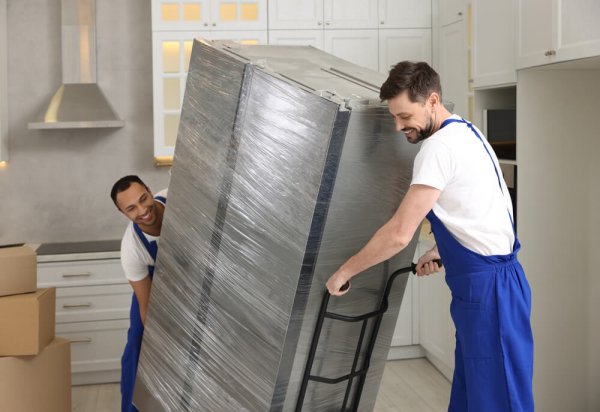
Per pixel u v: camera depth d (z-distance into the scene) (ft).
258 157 7.00
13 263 10.16
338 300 7.25
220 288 7.68
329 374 7.73
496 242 6.99
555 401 11.39
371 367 8.36
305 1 15.37
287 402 7.22
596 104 11.25
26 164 15.97
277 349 6.89
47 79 15.87
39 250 14.66
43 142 15.98
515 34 11.18
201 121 7.88
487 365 7.08
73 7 15.39
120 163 16.26
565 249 11.25
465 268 7.07
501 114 12.48
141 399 9.57
